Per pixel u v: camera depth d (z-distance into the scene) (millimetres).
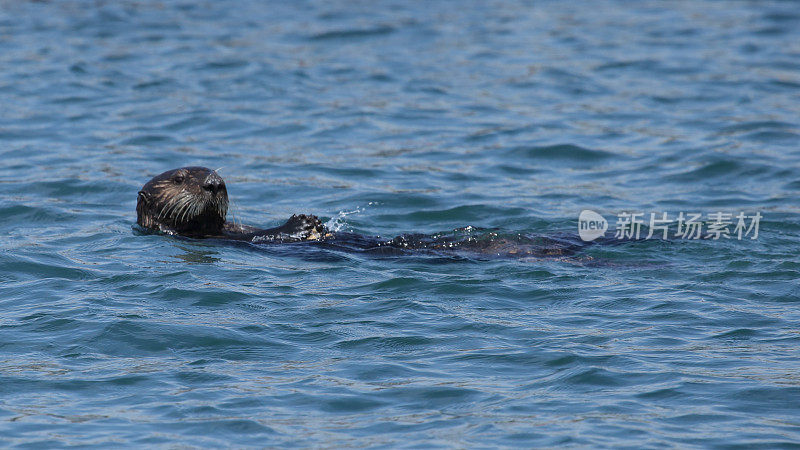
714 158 50875
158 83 67438
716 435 20844
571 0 103938
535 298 30000
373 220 42406
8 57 73812
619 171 49875
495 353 25500
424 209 43844
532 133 56719
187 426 21641
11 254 34250
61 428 21562
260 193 46406
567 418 21797
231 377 24188
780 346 25547
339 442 20922
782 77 68812
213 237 38156
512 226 41094
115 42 80062
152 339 26453
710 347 25609
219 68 71938
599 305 29203
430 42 81750
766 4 98750
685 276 32031
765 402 22297
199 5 97812
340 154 52938
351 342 26344
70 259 34062
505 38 83562
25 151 51938
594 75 70750
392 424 21703
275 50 78125
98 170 48719
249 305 29234
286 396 23109
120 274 32156
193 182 38250
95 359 25266
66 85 66250
